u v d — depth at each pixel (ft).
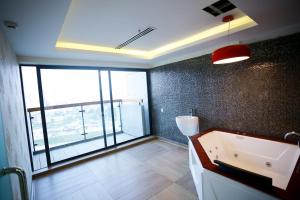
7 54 5.69
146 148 12.94
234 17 6.77
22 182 3.06
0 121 3.32
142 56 12.17
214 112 10.37
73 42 8.73
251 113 8.68
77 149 13.16
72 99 13.35
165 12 5.93
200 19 6.75
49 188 8.12
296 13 5.64
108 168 9.92
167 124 14.01
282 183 6.46
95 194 7.52
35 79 9.86
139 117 15.96
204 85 10.77
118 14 5.85
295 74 7.14
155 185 7.93
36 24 5.28
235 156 8.64
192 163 8.07
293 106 7.29
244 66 8.78
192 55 11.30
